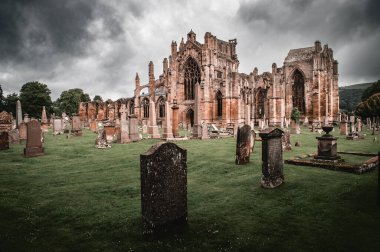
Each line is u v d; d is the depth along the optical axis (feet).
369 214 22.99
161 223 19.57
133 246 18.33
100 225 21.70
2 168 43.80
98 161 50.14
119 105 242.78
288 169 40.34
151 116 99.81
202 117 191.42
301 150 63.98
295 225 21.33
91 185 33.73
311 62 234.58
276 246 18.13
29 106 269.44
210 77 195.00
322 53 220.02
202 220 22.61
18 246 18.26
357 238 18.99
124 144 76.89
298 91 244.22
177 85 214.69
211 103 194.08
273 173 31.63
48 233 20.38
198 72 206.90
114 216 23.54
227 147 69.10
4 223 22.06
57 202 27.27
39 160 51.31
